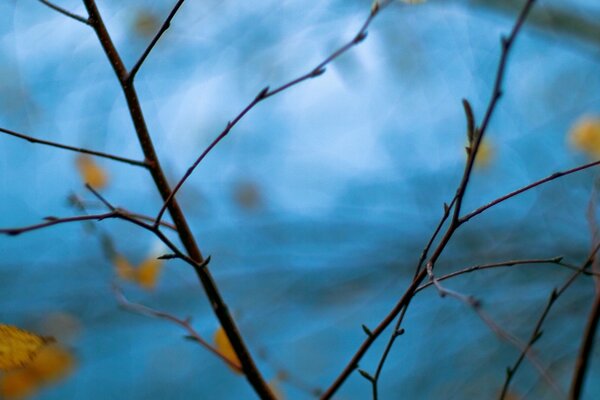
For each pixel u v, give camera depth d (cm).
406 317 179
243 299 178
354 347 179
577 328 151
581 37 172
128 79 75
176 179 166
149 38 171
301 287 182
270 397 77
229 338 77
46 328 147
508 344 153
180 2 74
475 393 151
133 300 156
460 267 177
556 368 142
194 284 159
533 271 166
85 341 156
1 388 97
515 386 144
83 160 100
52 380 98
